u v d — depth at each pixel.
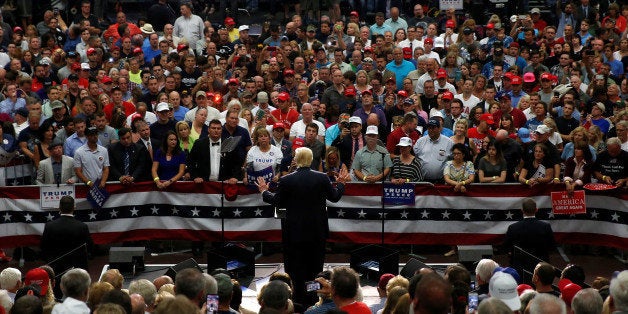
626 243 17.28
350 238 17.73
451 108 20.42
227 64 24.89
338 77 21.52
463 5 30.19
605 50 25.25
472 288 13.04
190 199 17.77
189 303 7.07
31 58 25.22
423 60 23.39
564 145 19.67
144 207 17.80
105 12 30.59
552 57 25.28
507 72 22.88
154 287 10.62
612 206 17.36
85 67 23.42
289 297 10.20
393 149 18.83
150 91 21.67
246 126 19.77
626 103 20.89
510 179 18.02
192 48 27.44
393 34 27.95
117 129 19.30
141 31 27.27
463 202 17.55
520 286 11.36
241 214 17.77
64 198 15.23
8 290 11.91
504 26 28.58
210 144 17.94
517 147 17.91
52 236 15.09
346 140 18.41
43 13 30.19
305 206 14.30
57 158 17.78
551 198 17.47
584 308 8.57
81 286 10.45
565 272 11.87
